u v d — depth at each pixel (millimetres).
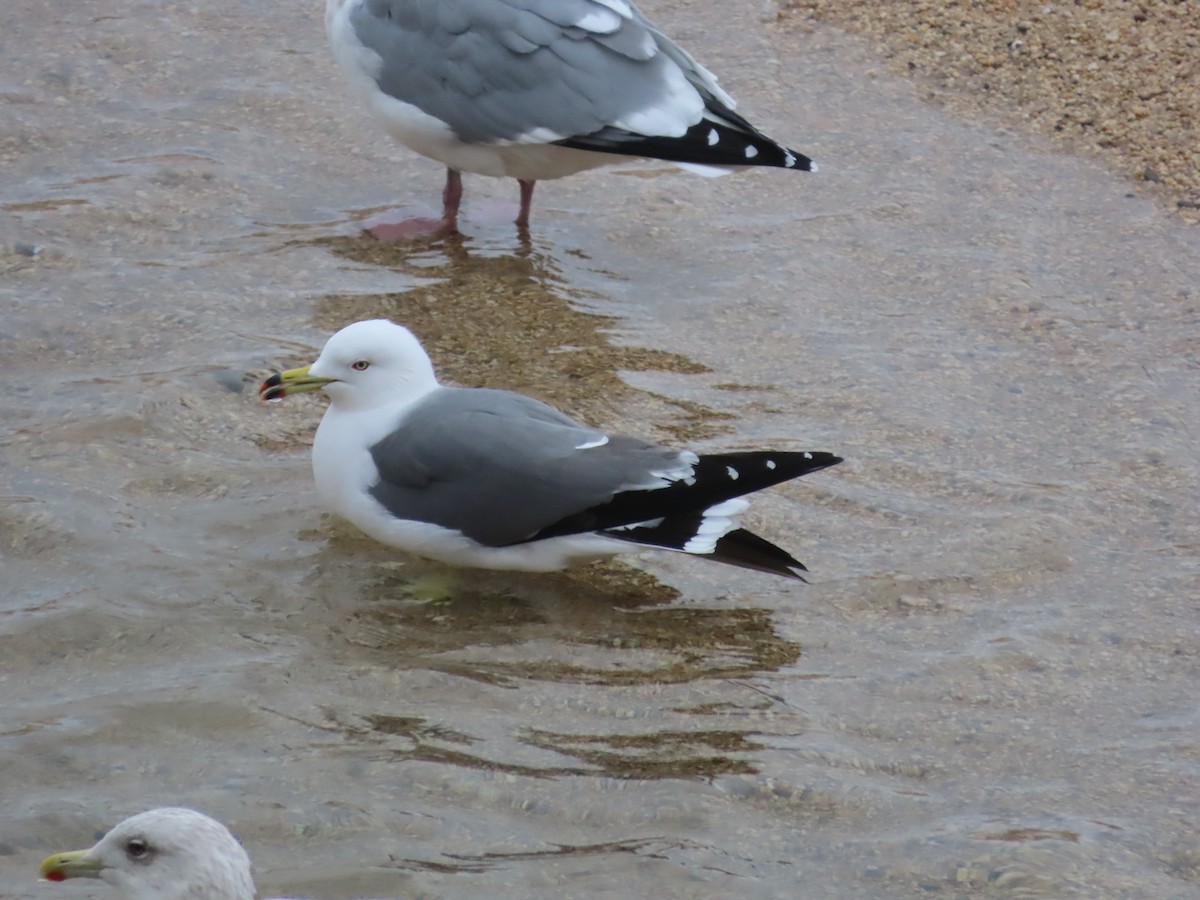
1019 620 10500
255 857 8383
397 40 14359
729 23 18609
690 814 8758
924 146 16609
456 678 9812
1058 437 12508
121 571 10562
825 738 9383
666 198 15922
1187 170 16266
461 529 10570
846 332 13828
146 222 14922
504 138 14266
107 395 12344
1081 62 17922
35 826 8516
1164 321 14094
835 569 10961
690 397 12797
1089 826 8688
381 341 10734
